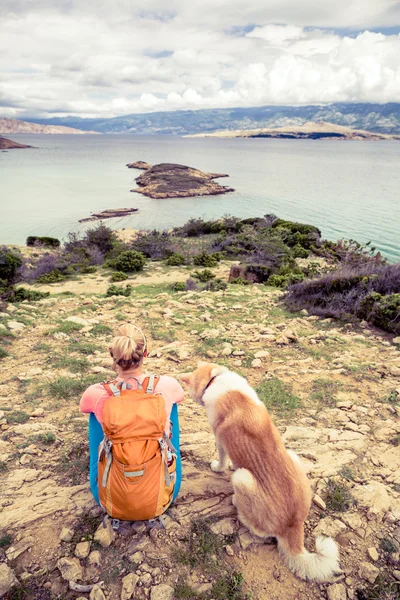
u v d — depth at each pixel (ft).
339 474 11.77
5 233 216.95
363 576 8.59
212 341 25.55
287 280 63.77
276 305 38.78
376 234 181.47
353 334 28.09
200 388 10.82
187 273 89.15
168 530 9.54
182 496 10.68
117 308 35.88
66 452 12.89
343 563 8.91
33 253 131.95
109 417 8.29
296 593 8.22
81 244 132.87
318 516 10.27
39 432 14.14
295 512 8.80
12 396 17.52
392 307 28.71
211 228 178.19
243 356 23.02
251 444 9.26
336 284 36.32
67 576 8.36
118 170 633.20
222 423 9.81
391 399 17.04
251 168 617.62
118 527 9.55
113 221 250.98
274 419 15.76
